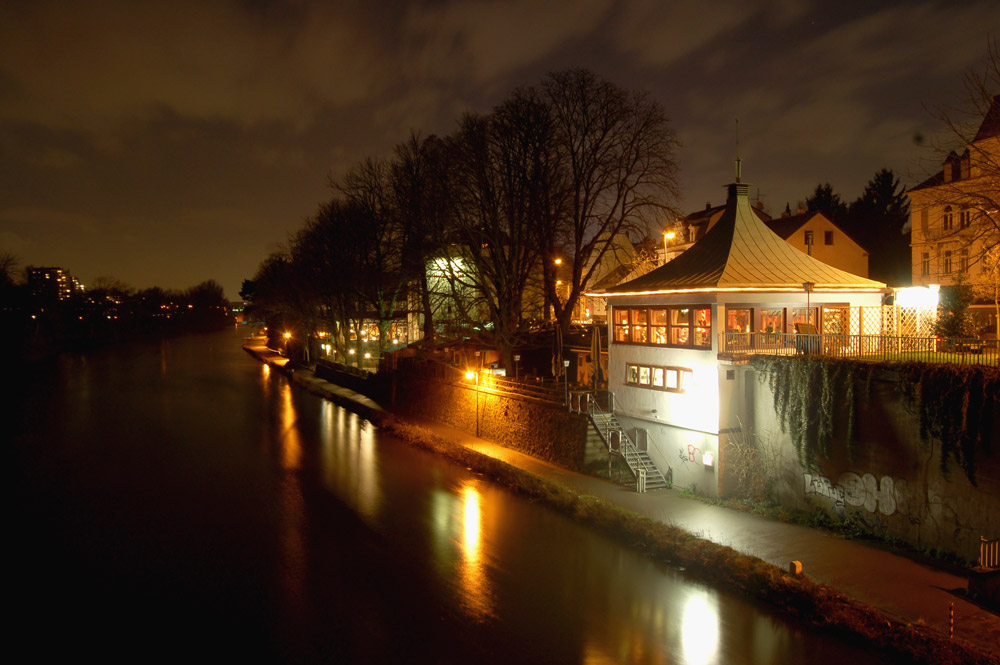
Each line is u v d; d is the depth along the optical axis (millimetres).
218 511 23656
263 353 103875
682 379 23297
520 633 14375
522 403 31266
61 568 18609
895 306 24219
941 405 15945
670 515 20359
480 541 20141
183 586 17328
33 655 13969
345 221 58812
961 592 14273
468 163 37344
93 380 67562
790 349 21766
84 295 129000
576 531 20812
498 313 38188
